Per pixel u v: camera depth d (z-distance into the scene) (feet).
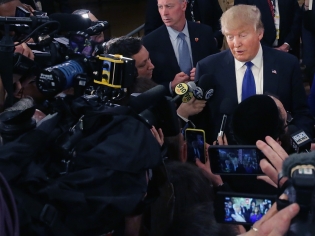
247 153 4.46
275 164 4.03
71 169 3.62
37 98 4.83
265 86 8.78
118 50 8.50
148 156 3.61
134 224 4.21
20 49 4.54
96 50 5.41
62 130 3.84
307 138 6.29
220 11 13.97
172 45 11.06
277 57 8.89
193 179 4.76
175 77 10.31
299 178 3.09
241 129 5.46
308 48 14.74
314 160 3.26
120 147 3.56
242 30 8.48
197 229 3.95
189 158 6.53
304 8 15.08
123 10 27.02
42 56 4.63
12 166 3.34
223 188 5.30
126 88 4.54
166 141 5.73
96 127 3.74
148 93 4.30
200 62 9.20
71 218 3.41
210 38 11.37
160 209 4.25
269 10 13.73
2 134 3.59
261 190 5.10
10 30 4.62
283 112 6.73
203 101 8.16
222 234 3.90
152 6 13.38
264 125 5.39
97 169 3.47
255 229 3.32
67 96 4.13
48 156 3.68
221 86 8.90
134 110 4.20
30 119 3.65
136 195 3.49
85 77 4.22
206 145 6.48
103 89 4.39
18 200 3.28
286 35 14.37
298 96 8.90
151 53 11.00
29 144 3.47
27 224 3.25
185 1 11.03
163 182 4.27
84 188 3.43
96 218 3.42
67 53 4.64
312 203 3.17
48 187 3.34
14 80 4.53
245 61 8.71
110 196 3.44
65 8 17.40
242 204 3.61
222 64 9.00
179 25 10.97
